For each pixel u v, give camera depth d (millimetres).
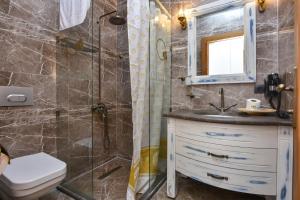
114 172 1952
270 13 1481
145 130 1521
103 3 2027
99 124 2057
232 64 1641
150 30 1501
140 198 1440
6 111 1338
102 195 1518
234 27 1629
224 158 1163
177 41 1923
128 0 1264
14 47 1368
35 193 987
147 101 1506
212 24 1736
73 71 1642
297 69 643
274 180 1057
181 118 1350
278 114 1213
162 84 1761
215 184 1206
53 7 1627
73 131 1637
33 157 1296
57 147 1691
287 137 1012
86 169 1525
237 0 1585
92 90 1689
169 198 1485
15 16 1369
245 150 1105
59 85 1671
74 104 1647
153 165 1648
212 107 1740
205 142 1231
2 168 767
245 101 1585
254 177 1096
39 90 1538
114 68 2268
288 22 1349
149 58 1486
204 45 1776
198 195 1523
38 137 1543
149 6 1479
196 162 1292
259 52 1527
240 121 1077
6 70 1326
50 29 1609
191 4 1849
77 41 1587
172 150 1459
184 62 1893
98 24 1940
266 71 1502
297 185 651
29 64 1462
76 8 1555
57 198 1474
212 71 1738
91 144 1544
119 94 2312
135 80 1319
